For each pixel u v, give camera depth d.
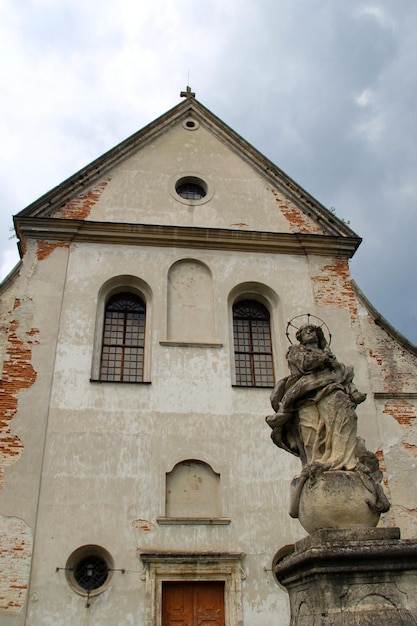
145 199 16.45
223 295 15.07
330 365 7.32
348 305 15.33
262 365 14.73
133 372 14.06
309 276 15.71
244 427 13.15
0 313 13.96
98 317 14.51
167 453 12.62
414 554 5.88
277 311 15.33
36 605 10.73
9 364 13.12
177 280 15.27
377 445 13.27
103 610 10.85
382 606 5.71
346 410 6.95
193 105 18.70
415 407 13.98
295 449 7.49
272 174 17.48
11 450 12.12
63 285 14.48
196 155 17.67
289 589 6.77
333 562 5.84
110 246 15.35
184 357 13.90
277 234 16.05
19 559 11.08
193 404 13.29
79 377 13.24
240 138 18.05
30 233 15.12
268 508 12.27
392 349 14.83
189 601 11.36
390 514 12.52
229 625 11.11
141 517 11.82
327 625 5.57
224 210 16.66
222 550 11.70
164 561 11.38
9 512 11.47
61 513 11.64
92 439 12.53
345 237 16.31
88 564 11.49
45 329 13.73
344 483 6.52
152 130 17.81
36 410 12.64
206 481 12.54
